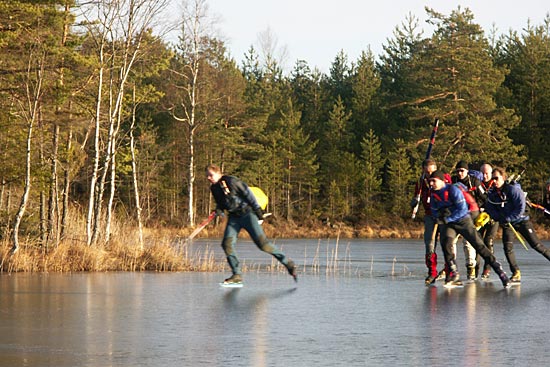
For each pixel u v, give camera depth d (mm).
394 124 86312
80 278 18672
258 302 13906
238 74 83188
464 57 71125
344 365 8438
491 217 17812
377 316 12148
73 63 27406
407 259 27453
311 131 90375
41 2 26625
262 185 78750
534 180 74125
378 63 103188
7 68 27297
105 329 10781
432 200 16609
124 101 30438
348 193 82500
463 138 71000
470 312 12586
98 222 24672
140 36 26188
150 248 22812
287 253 31328
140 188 70188
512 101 80000
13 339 9961
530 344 9688
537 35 84875
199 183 78688
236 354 9047
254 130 79250
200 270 21500
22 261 21281
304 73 106500
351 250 34594
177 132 78000
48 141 28750
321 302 13906
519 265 23781
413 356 8938
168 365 8422
